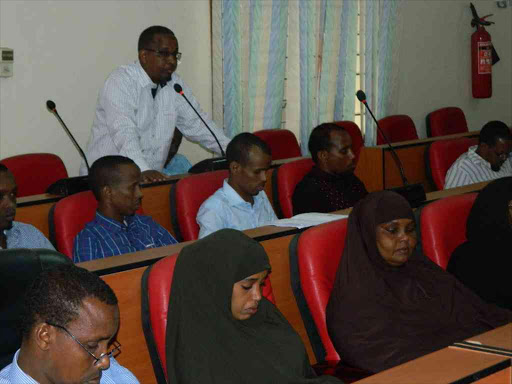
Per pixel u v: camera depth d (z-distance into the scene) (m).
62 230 2.99
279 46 5.80
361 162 5.17
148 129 4.10
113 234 2.93
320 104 6.21
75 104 4.92
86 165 3.89
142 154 3.90
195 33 5.48
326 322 2.43
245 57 5.64
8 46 4.59
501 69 8.06
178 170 4.58
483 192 2.80
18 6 4.61
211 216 3.24
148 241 3.07
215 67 5.55
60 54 4.82
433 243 2.89
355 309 2.38
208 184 3.47
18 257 1.74
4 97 4.61
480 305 2.59
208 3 5.53
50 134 4.83
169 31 3.98
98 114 4.08
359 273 2.42
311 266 2.46
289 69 6.01
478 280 2.78
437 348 2.38
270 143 5.14
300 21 5.93
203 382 1.96
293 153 5.26
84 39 4.92
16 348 1.72
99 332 1.46
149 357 2.26
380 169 5.06
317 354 2.53
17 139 4.69
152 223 3.16
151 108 4.07
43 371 1.47
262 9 5.66
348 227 2.49
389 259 2.44
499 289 2.75
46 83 4.78
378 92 6.70
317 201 3.77
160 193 3.69
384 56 6.67
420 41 7.25
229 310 2.01
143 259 2.29
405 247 2.43
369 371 2.33
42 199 3.35
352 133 5.84
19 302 1.72
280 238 2.64
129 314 2.22
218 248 2.00
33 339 1.46
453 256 2.86
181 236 3.45
